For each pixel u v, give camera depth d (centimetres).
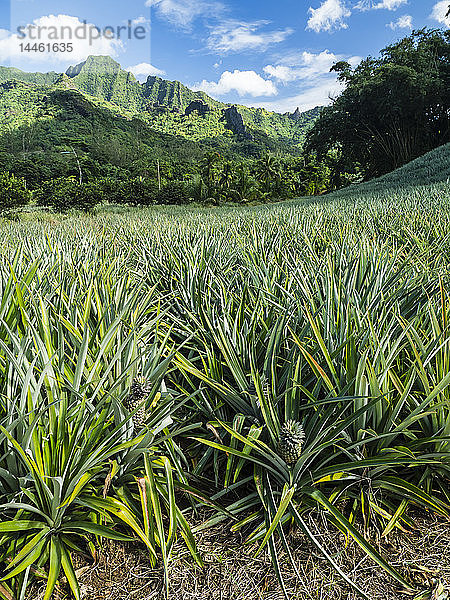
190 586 219
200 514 262
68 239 830
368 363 255
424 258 492
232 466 296
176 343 430
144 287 504
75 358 293
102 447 228
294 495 255
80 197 3941
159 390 307
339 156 6769
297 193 8131
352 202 1809
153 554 213
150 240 762
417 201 1265
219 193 6119
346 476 254
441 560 228
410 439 289
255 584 220
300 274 403
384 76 4962
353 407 273
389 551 235
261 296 389
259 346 352
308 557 232
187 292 471
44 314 283
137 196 5128
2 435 215
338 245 552
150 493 227
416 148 5456
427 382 263
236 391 314
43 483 206
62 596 213
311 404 258
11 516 232
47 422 240
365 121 5391
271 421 262
